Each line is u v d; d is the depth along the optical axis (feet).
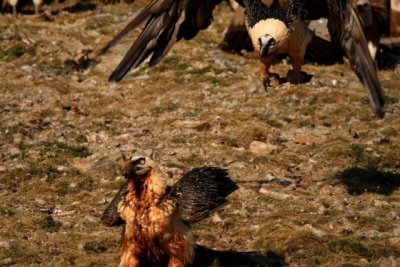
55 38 215.10
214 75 191.01
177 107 172.04
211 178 95.35
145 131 158.71
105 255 105.19
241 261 102.78
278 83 116.16
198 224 115.03
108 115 169.58
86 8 252.01
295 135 157.07
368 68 90.27
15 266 101.86
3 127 157.38
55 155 143.23
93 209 121.60
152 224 89.30
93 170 136.36
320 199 125.39
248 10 110.52
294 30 108.58
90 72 199.62
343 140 151.02
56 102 175.11
